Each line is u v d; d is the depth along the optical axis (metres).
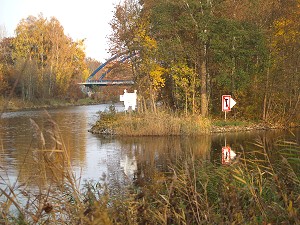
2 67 59.22
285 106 29.95
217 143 19.73
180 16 28.44
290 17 29.58
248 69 29.70
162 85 29.83
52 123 4.19
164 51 28.66
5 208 4.38
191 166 7.86
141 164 14.30
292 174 6.02
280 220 5.14
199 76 30.30
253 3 29.28
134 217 5.24
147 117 24.69
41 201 4.57
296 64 29.48
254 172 7.23
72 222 4.42
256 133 24.58
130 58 31.00
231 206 5.52
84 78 84.06
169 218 5.60
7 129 28.28
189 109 30.06
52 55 68.88
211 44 28.53
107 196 4.74
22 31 64.50
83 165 14.41
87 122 33.88
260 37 28.41
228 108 26.28
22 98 61.19
